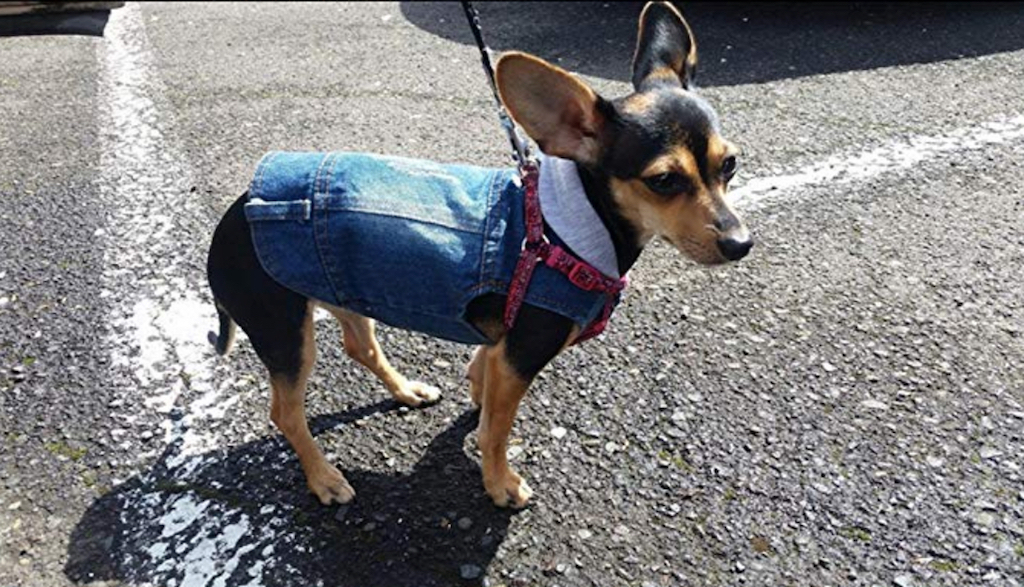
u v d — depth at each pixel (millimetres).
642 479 661
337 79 1296
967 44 1323
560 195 556
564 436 699
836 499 638
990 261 878
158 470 673
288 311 597
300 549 614
